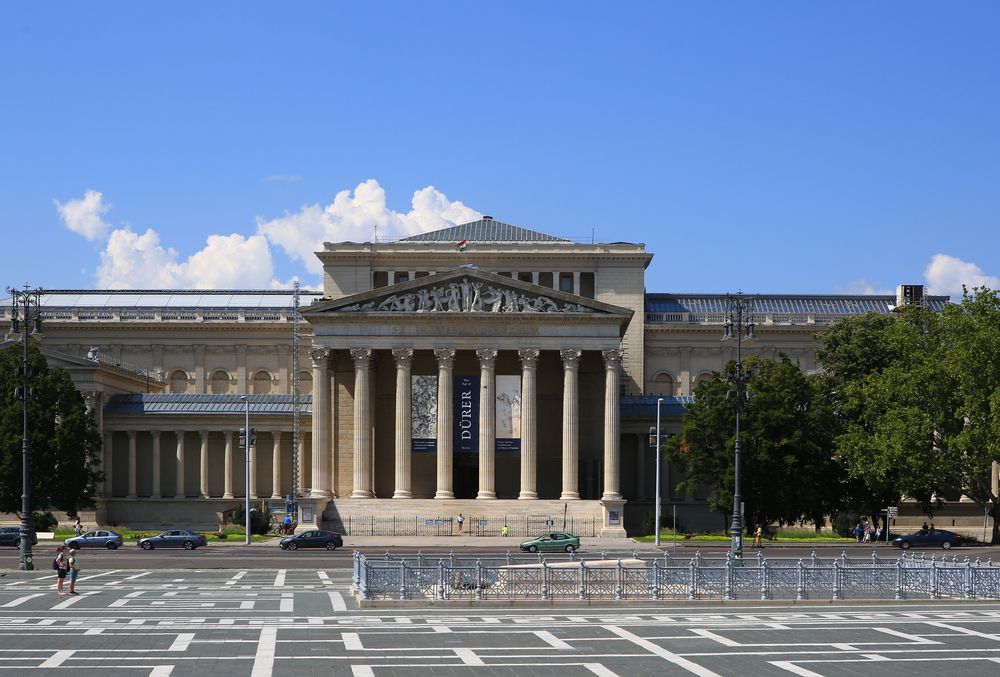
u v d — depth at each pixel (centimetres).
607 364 15200
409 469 15225
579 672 4441
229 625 5703
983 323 12850
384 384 16850
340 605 6575
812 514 13762
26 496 9219
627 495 17388
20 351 14625
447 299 15375
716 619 5944
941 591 6850
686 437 14025
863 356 15500
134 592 7388
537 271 19388
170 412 17288
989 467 12825
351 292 19100
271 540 13525
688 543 12900
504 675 4372
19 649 4941
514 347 15250
